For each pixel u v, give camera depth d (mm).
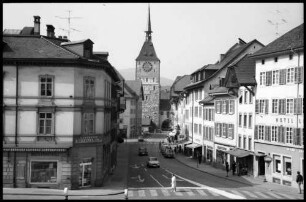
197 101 75062
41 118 37125
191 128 80375
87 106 38281
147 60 161750
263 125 47344
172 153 74125
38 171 37094
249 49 69062
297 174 38875
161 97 177625
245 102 51781
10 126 36812
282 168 43781
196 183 43625
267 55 46156
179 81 120438
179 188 39719
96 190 37031
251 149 50031
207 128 66812
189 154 78938
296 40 42812
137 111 136625
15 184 36812
